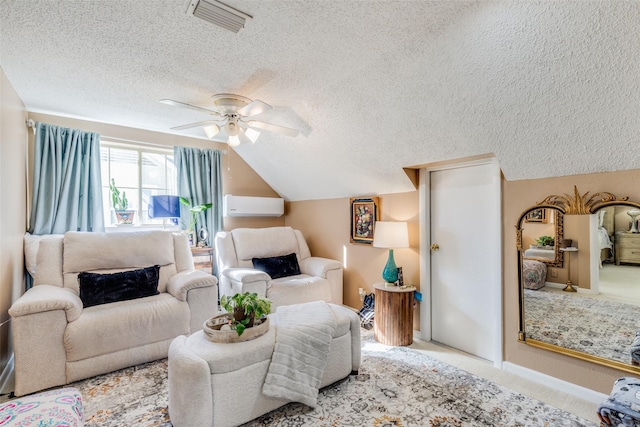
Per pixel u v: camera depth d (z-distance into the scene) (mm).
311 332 2010
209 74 2230
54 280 2566
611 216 1916
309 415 1858
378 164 3082
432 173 3033
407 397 2029
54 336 2094
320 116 2855
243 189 4637
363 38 1780
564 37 1488
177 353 1715
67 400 1338
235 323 1920
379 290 2928
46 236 2896
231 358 1714
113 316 2312
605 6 1324
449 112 2186
